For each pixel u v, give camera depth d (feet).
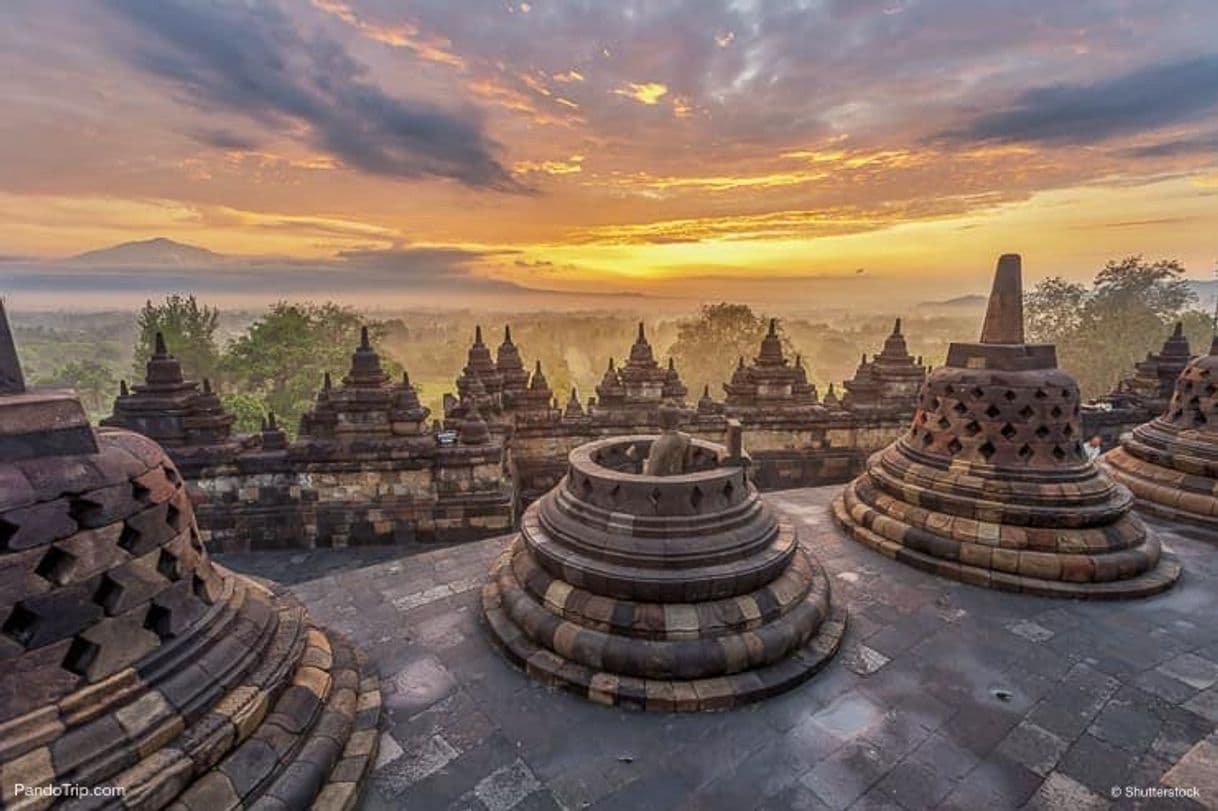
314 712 18.15
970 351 35.76
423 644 25.81
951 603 29.17
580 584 24.26
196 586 17.72
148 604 15.56
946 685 22.85
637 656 22.09
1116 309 179.22
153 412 47.32
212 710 15.64
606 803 17.42
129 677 14.47
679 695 21.34
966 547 31.65
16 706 12.84
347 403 48.98
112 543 14.92
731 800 17.53
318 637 22.50
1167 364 74.64
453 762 18.98
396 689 22.67
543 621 24.11
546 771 18.65
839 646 25.21
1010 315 35.14
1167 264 176.04
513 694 22.41
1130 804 17.10
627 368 69.82
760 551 25.09
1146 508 40.06
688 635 22.50
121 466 15.70
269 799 15.12
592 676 22.35
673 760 19.13
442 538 49.16
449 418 57.77
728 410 65.62
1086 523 30.78
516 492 58.95
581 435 63.46
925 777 18.33
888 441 67.46
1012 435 33.06
